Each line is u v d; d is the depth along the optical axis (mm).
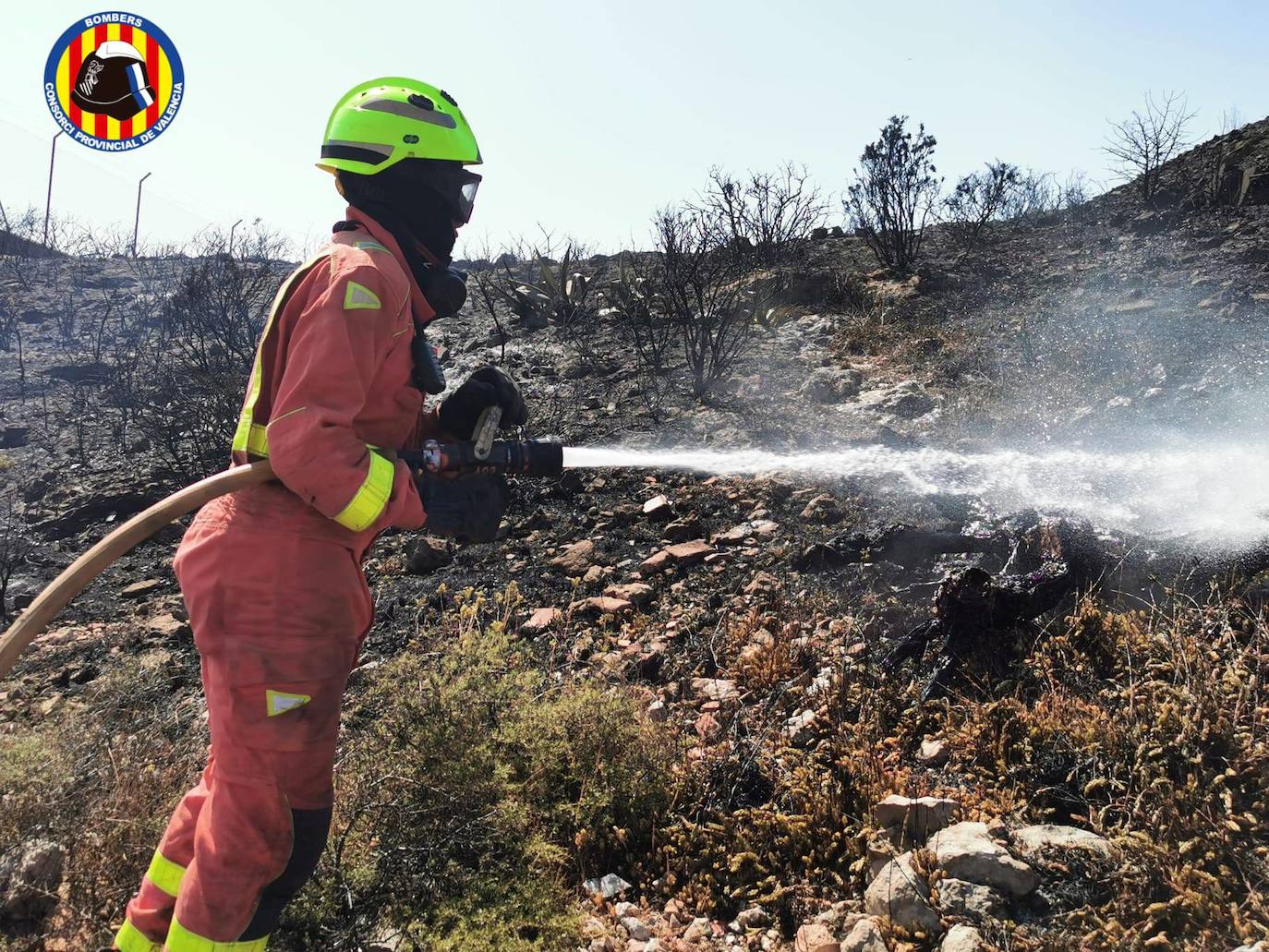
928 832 2701
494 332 9555
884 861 2621
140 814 2754
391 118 2229
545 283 10289
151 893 2209
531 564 5059
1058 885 2447
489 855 2730
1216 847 2436
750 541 4934
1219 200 11023
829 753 3168
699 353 8109
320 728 2068
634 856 2977
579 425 6902
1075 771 2842
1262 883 2348
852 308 9547
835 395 7250
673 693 3768
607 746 3166
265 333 2148
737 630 4035
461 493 2342
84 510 6250
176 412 7379
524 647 3766
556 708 3211
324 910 2514
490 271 12578
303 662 2035
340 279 2043
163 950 2146
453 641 3668
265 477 2051
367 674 3949
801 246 11359
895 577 4281
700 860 2869
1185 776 2711
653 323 9117
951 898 2414
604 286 10734
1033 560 3893
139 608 4969
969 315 8844
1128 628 3357
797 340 8703
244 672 2004
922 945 2383
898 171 10602
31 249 16234
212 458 6801
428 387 2271
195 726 3439
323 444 1946
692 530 5156
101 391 8750
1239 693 2852
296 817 2084
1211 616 3365
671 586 4609
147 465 6902
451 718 3041
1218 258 8914
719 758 3205
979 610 3498
